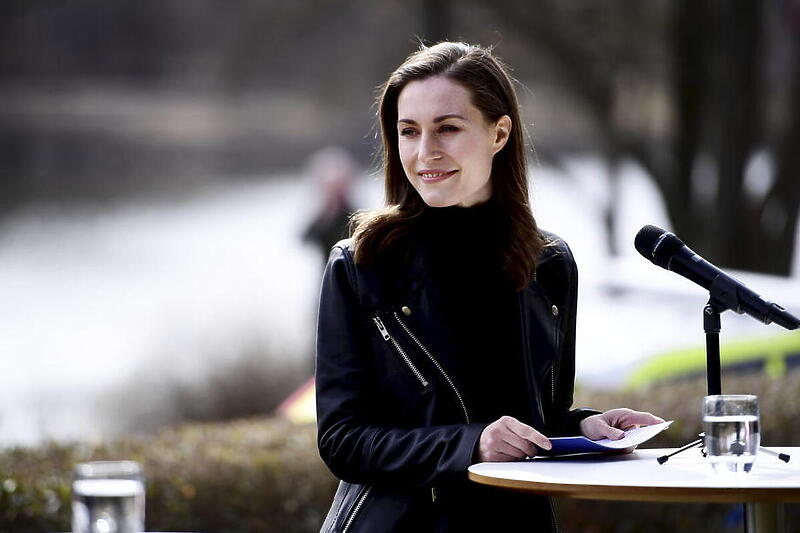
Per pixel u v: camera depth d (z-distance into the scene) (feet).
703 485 24.08
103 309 147.84
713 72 109.81
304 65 258.37
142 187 317.01
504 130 29.48
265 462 47.32
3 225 252.83
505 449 27.20
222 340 100.94
